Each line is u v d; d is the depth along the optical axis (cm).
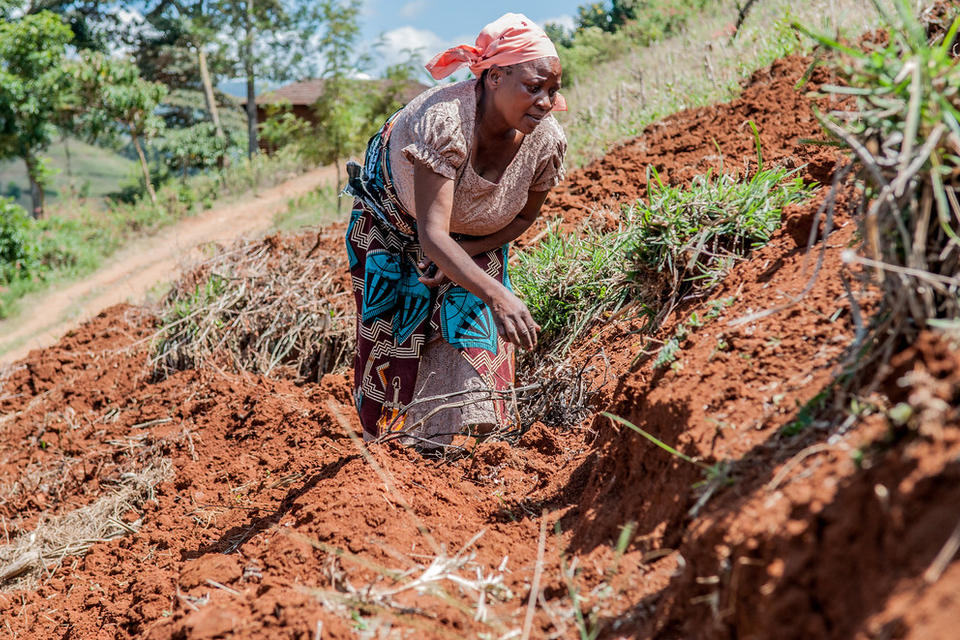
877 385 179
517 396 362
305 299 557
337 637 201
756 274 296
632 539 218
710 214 340
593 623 196
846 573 146
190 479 406
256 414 449
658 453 233
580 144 862
